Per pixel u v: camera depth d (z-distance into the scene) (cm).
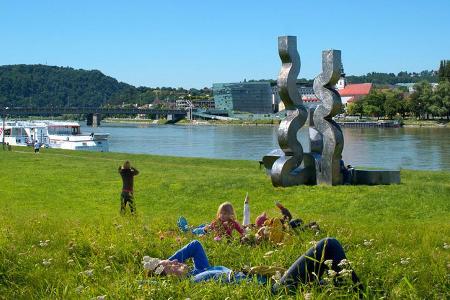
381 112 17238
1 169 3791
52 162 4306
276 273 615
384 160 6191
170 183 2839
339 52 2709
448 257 896
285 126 2700
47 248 984
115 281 672
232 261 836
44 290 692
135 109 19412
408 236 1181
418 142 9012
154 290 605
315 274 588
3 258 838
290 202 2317
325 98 2706
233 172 3503
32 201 2534
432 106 15788
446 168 5316
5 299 669
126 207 2000
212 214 2120
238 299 580
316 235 1116
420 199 2256
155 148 8812
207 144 9600
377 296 607
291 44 2728
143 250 901
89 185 3050
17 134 8281
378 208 2145
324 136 2705
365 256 833
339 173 2709
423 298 635
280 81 2734
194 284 629
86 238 1012
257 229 1110
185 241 995
